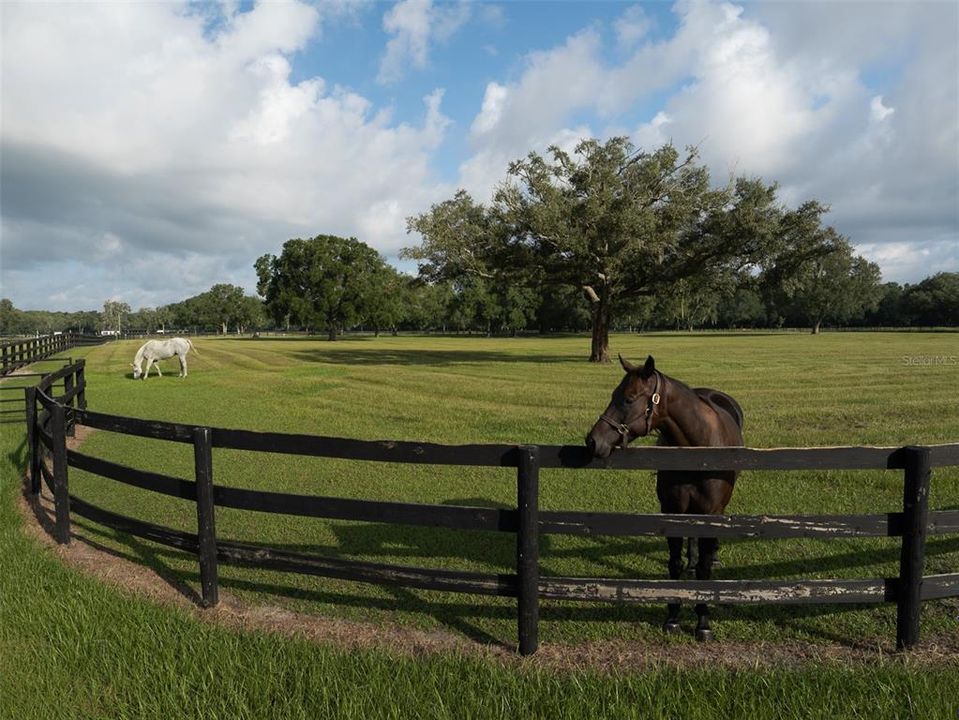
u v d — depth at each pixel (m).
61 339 42.91
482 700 3.31
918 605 3.94
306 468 9.79
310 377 25.30
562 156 28.34
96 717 3.32
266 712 3.25
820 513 7.21
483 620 4.62
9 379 23.33
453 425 13.85
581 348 50.75
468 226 30.09
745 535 3.90
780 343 54.28
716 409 4.75
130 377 26.11
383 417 15.16
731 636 4.34
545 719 3.21
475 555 6.05
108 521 5.71
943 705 3.17
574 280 31.11
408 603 4.93
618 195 27.80
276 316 82.75
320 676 3.50
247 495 4.59
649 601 3.96
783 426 12.95
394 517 4.23
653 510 7.49
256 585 5.27
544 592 4.02
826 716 3.13
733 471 4.41
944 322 108.44
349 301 79.88
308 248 78.94
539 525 4.00
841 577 5.45
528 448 3.90
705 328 130.50
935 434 11.80
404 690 3.40
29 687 3.58
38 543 6.24
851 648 4.13
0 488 8.24
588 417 14.49
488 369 28.06
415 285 32.56
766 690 3.40
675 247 28.17
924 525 3.86
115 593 4.82
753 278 30.64
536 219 27.33
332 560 4.43
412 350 48.75
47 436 6.95
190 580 5.39
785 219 28.45
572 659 3.96
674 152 27.48
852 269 86.38
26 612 4.47
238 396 19.73
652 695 3.36
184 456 10.91
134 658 3.81
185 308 163.75
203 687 3.45
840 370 25.22
